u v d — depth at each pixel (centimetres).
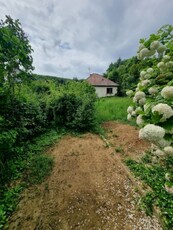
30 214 196
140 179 256
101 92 1909
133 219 189
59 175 279
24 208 205
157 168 273
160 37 133
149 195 217
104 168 303
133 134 479
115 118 684
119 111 757
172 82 107
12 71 271
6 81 284
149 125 82
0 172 253
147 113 98
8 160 292
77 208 207
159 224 180
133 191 235
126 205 210
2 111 296
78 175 280
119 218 192
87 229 178
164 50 127
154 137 77
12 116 318
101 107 816
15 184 250
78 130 543
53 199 222
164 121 82
